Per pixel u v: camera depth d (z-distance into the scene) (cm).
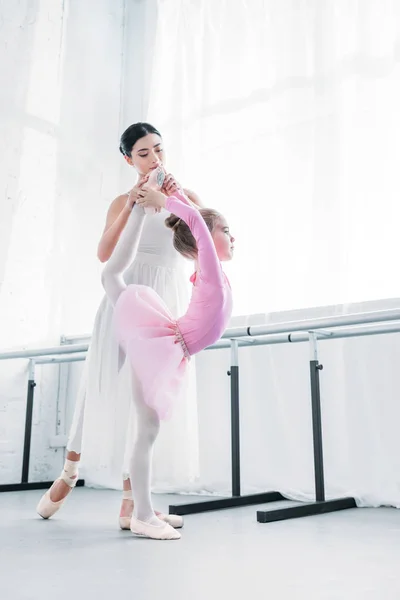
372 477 214
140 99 340
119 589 95
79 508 205
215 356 265
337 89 249
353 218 234
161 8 324
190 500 230
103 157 333
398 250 224
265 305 254
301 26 267
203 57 297
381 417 216
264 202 264
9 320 284
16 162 296
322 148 247
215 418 260
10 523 169
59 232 309
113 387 158
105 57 342
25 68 307
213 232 147
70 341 300
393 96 234
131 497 159
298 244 251
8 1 304
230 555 122
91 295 319
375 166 232
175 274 168
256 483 243
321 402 233
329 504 189
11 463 279
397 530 152
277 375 245
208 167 285
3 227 288
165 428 171
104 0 347
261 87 276
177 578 102
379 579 101
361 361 223
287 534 147
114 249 148
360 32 244
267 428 245
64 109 320
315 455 191
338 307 229
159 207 140
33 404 292
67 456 174
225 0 295
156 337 138
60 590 94
